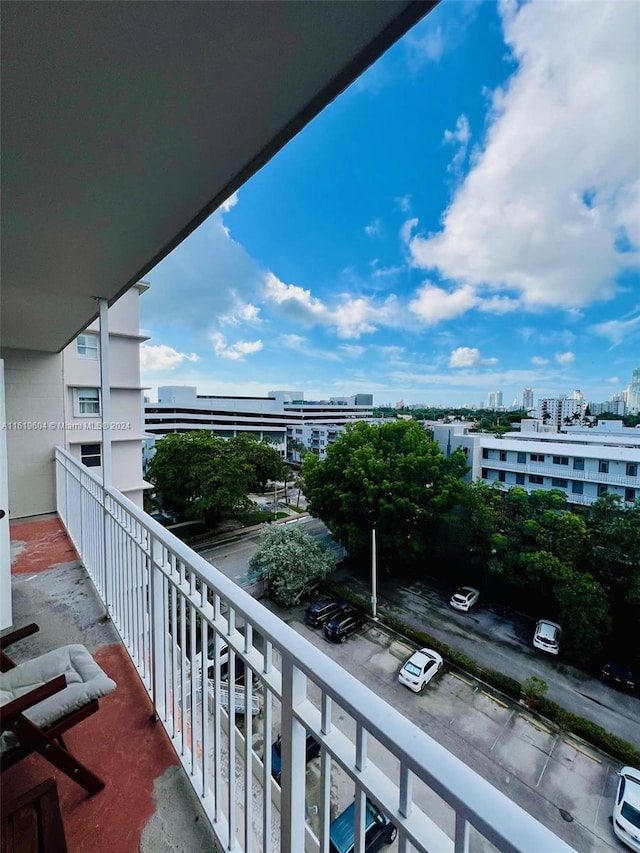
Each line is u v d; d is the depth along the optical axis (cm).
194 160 124
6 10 74
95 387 889
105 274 218
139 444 1001
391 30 81
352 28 80
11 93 94
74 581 289
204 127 109
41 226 165
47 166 125
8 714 101
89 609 251
